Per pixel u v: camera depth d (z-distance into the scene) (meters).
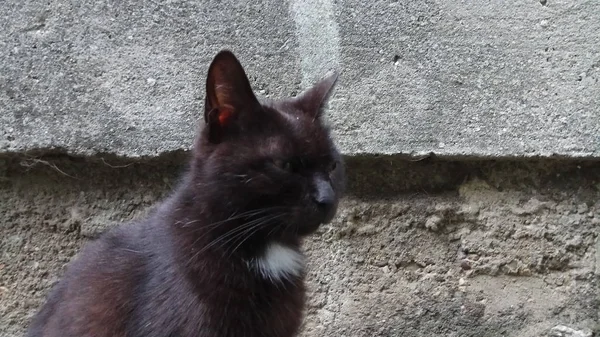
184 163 0.69
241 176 0.56
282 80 0.71
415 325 0.72
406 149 0.70
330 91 0.62
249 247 0.57
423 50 0.71
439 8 0.71
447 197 0.73
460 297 0.72
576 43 0.71
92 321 0.58
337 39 0.71
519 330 0.72
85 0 0.69
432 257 0.72
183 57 0.70
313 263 0.72
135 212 0.71
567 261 0.72
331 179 0.59
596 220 0.72
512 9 0.72
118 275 0.59
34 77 0.68
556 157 0.71
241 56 0.71
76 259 0.66
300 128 0.57
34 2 0.69
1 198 0.70
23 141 0.68
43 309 0.64
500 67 0.71
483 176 0.73
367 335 0.71
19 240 0.70
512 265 0.72
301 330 0.71
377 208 0.72
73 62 0.69
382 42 0.71
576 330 0.72
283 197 0.56
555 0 0.72
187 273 0.56
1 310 0.70
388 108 0.71
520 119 0.71
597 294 0.72
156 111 0.69
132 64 0.69
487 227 0.72
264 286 0.58
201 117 0.69
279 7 0.71
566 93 0.71
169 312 0.56
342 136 0.70
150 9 0.70
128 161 0.70
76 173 0.71
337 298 0.72
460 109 0.71
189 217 0.57
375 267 0.72
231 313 0.56
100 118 0.69
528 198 0.72
